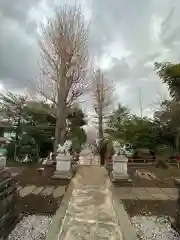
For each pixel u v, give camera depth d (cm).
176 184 464
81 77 1413
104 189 699
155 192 679
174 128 1479
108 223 424
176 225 422
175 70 1512
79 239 358
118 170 847
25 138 1534
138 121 1655
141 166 1180
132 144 1499
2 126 1566
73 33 1326
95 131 2511
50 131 1590
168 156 1375
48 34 1342
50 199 596
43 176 869
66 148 923
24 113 1627
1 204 374
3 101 1623
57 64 1330
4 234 376
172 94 1628
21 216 476
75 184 765
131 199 603
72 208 509
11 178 436
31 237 384
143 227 432
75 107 1942
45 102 1648
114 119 2291
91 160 1728
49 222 449
